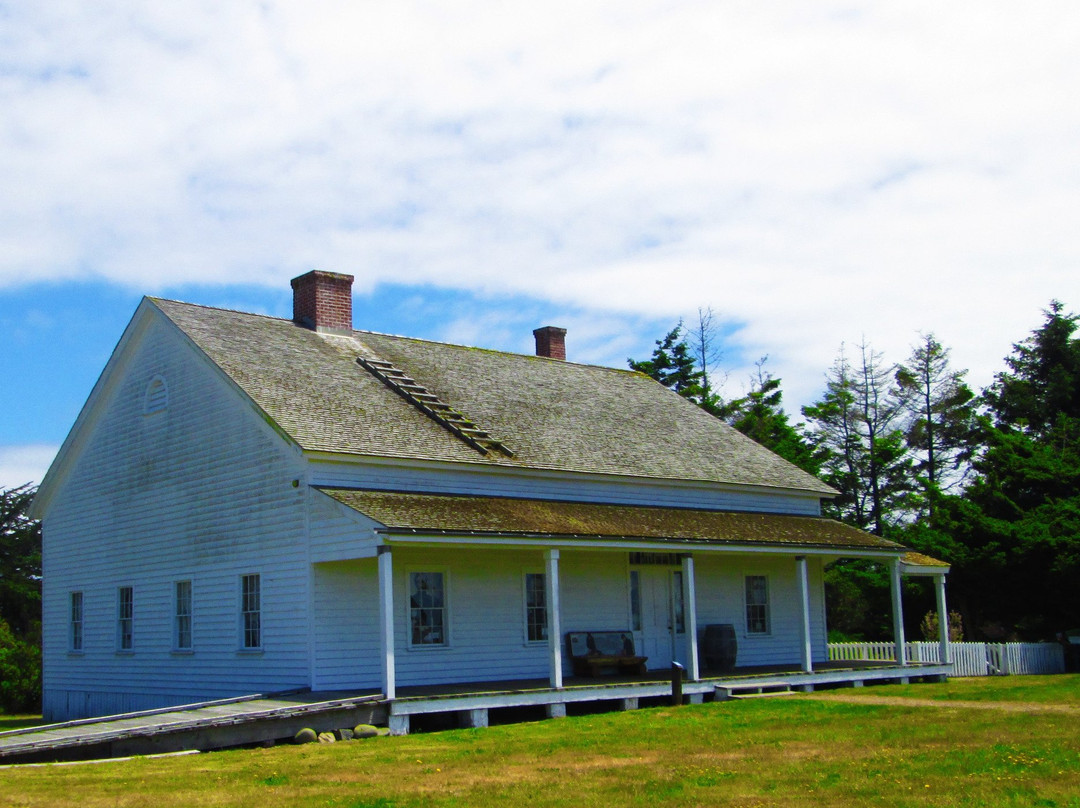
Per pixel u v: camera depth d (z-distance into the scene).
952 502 37.22
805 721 17.58
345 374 23.97
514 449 23.27
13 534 52.00
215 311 24.95
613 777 12.20
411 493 20.62
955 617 35.72
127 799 11.10
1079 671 31.88
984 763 12.61
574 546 20.17
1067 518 34.34
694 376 57.12
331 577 19.61
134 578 24.11
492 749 14.91
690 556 22.41
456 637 21.17
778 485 28.55
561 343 33.41
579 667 22.73
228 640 21.11
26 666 33.19
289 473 20.03
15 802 10.96
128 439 24.92
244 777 12.57
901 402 57.25
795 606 28.78
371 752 14.82
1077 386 53.16
